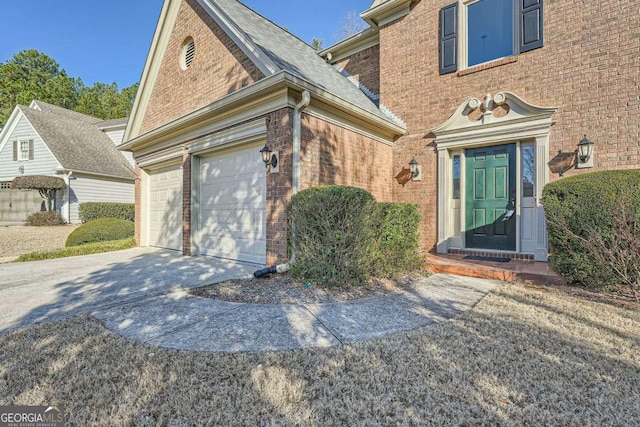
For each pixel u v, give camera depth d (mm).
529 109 6094
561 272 4566
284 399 2061
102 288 4688
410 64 7766
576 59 5754
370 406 1990
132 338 2969
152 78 9133
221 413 1929
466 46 7094
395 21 8062
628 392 2104
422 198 7496
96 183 17719
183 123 7238
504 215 6535
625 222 3961
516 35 6371
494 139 6492
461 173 7074
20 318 3484
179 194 8430
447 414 1911
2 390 2166
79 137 19266
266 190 5844
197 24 7527
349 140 6668
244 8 8281
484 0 6910
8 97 30891
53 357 2607
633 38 5281
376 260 5145
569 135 5773
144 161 9375
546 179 5945
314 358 2586
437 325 3262
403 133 7773
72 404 2025
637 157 5203
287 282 4906
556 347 2732
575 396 2062
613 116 5410
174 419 1883
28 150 17438
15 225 15844
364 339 2951
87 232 9859
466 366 2441
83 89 41312
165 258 7301
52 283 4988
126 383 2242
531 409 1945
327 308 3822
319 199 4641
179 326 3264
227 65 6684
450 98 7152
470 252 6824
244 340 2938
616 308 3697
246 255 6520
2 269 6082
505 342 2840
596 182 4293
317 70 7355
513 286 4766
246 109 6117
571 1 5824
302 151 5574
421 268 5953
